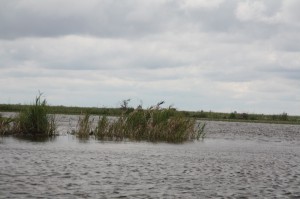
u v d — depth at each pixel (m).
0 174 20.78
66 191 18.00
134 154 31.44
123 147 36.03
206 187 19.88
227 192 18.89
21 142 35.97
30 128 42.22
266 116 124.31
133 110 46.94
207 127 76.62
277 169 26.17
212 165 27.23
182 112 47.47
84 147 34.78
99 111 96.75
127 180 20.91
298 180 22.19
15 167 22.97
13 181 19.33
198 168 25.72
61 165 24.58
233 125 89.62
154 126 45.44
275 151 38.09
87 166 24.73
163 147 37.25
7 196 16.72
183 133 46.22
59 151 31.23
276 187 20.17
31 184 18.92
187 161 28.75
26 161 25.38
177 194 18.28
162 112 46.22
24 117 42.25
